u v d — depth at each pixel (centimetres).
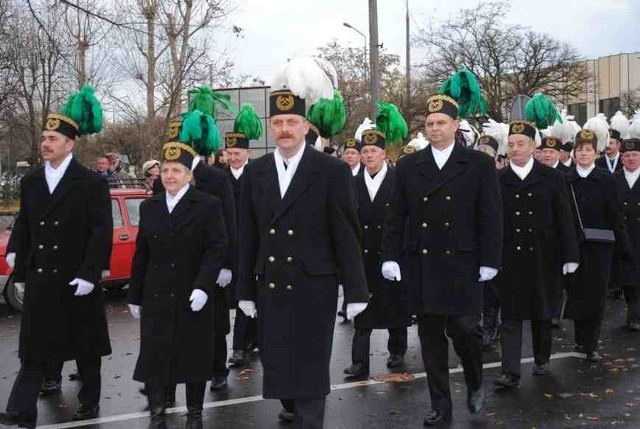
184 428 530
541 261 608
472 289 504
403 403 579
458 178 508
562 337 803
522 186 613
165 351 497
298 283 427
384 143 677
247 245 452
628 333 818
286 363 424
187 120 563
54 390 621
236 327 700
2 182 3231
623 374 648
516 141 616
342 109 610
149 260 519
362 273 432
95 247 525
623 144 862
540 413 546
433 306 502
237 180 714
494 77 3625
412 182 519
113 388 635
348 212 433
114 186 1362
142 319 508
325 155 442
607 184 722
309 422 425
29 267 532
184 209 509
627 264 774
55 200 527
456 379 645
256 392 615
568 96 3991
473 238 507
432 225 509
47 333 523
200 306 492
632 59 4691
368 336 659
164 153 516
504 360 606
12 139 2855
